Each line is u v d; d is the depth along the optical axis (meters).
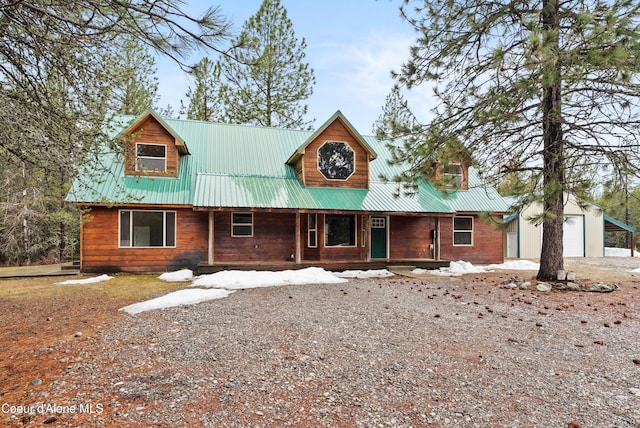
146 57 18.75
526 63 7.52
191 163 14.51
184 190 13.34
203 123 16.80
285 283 10.39
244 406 3.14
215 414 3.00
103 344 4.80
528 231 21.20
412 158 10.30
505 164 10.16
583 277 11.10
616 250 26.31
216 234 13.80
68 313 6.61
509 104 8.31
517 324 5.93
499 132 9.23
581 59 7.41
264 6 21.12
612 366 4.14
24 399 3.25
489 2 9.54
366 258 14.13
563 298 8.20
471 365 4.13
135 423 2.84
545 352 4.59
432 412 3.07
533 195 8.35
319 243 14.18
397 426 2.85
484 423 2.91
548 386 3.60
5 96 4.84
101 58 4.91
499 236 16.67
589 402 3.28
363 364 4.13
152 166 13.45
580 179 8.71
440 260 14.92
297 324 5.80
